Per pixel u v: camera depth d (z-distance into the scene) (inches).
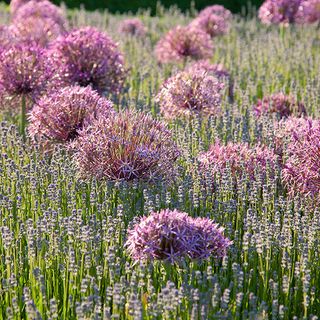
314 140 408.8
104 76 601.3
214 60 909.2
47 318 302.4
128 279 319.3
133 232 326.0
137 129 411.8
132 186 407.5
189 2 1565.0
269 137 491.2
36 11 984.9
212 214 386.6
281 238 347.9
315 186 405.7
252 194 391.2
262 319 293.3
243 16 1457.9
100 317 291.3
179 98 544.4
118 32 1029.2
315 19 1175.6
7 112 577.3
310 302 325.4
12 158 465.1
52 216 360.5
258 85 761.0
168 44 791.7
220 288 312.0
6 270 333.1
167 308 285.6
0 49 557.9
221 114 558.9
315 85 712.4
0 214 368.5
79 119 474.9
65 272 330.0
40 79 548.7
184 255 319.6
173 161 423.8
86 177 414.6
